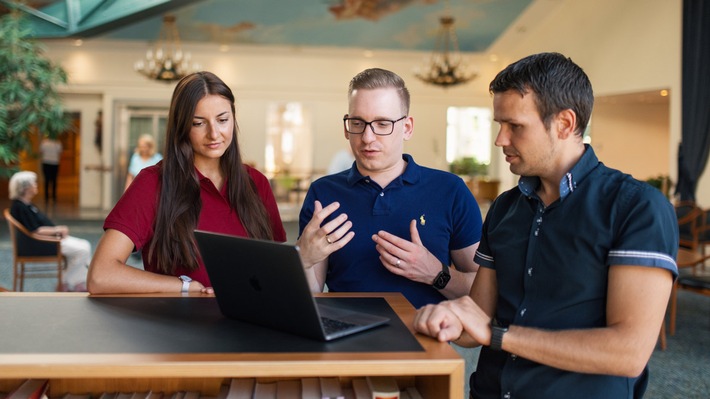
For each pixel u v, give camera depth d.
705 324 5.26
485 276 1.65
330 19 12.35
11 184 5.82
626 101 12.27
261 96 14.35
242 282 1.42
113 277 1.82
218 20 12.24
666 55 9.80
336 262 2.18
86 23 11.64
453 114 15.72
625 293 1.30
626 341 1.28
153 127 14.02
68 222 11.73
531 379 1.45
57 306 1.64
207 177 2.13
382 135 2.03
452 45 13.71
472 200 2.21
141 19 11.50
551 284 1.43
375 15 12.22
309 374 1.23
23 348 1.28
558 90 1.37
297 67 14.35
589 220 1.39
